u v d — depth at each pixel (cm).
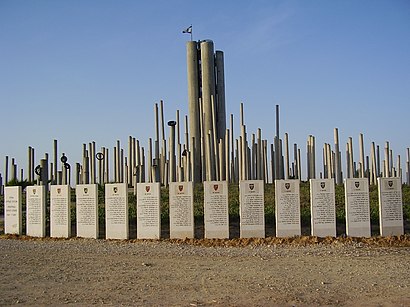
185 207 1766
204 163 3878
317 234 1709
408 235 1712
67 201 1914
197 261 1357
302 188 3078
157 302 911
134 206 2630
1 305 904
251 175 3628
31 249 1641
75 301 927
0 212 3105
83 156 3366
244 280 1092
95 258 1428
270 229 1995
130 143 3519
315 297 936
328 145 3378
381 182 1733
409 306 869
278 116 3572
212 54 4472
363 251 1496
